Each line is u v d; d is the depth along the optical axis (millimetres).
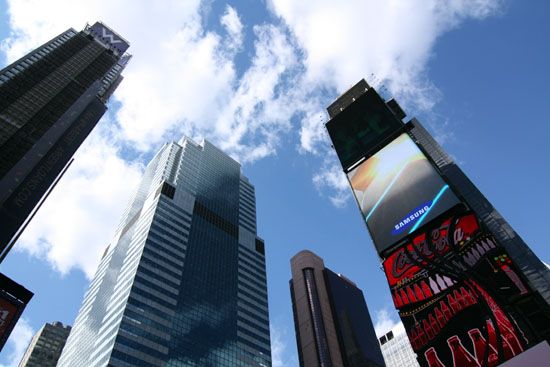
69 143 120062
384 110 70938
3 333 41656
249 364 147125
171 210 181125
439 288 38938
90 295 169000
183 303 143625
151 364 116250
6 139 97938
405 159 57469
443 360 34594
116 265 164625
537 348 29484
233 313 161375
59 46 144750
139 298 131125
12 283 44750
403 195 51594
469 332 34156
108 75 153500
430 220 45406
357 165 64625
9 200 93938
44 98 117750
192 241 174875
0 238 87750
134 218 191750
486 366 31422
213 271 170500
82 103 129375
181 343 130000
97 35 168500
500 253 36438
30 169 99375
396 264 45062
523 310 32031
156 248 154750
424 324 37938
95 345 125500
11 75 115125
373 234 50469
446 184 47812
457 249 40219
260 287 189375
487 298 34688
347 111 77500
